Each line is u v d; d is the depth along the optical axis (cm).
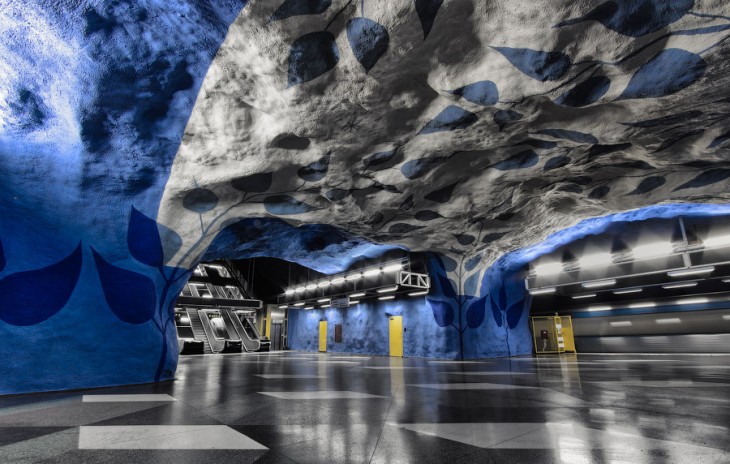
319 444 325
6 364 645
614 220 1443
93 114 679
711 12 475
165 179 837
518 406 503
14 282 691
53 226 771
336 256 1842
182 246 972
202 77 627
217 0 494
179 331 2714
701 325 1905
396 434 357
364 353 2205
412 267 1808
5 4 520
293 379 859
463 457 288
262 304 3148
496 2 489
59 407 516
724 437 338
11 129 715
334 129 738
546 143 840
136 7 520
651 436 344
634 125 748
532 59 564
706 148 820
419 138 793
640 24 500
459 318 1705
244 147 766
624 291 2091
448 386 718
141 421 421
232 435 357
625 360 1495
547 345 2203
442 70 592
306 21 513
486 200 1131
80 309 765
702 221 1378
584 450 303
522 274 2042
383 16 504
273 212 1059
